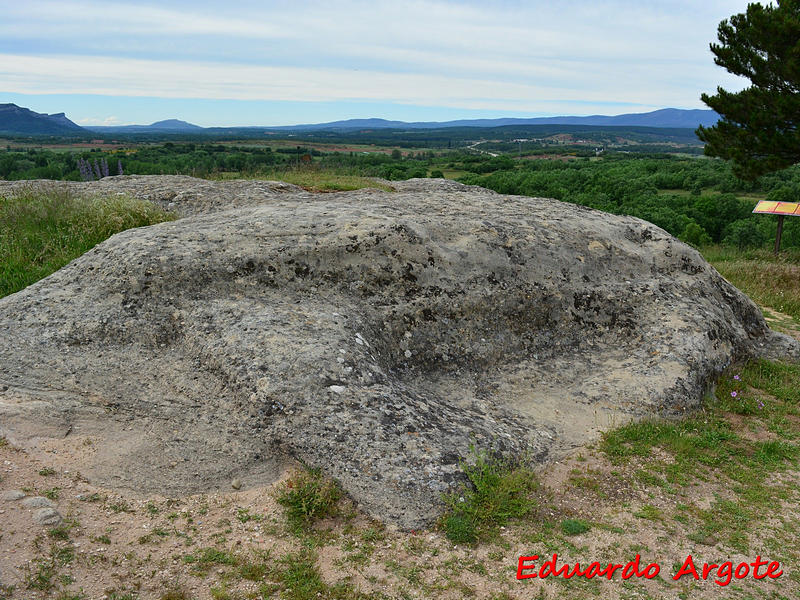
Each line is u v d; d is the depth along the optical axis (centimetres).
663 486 493
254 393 464
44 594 305
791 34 1336
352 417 452
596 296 732
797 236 2827
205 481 418
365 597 336
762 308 1209
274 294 590
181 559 347
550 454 521
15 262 723
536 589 357
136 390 483
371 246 645
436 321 636
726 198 3781
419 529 399
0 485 373
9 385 462
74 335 519
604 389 627
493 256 701
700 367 668
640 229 858
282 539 376
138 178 1138
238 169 1875
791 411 665
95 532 356
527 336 682
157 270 568
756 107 1459
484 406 573
